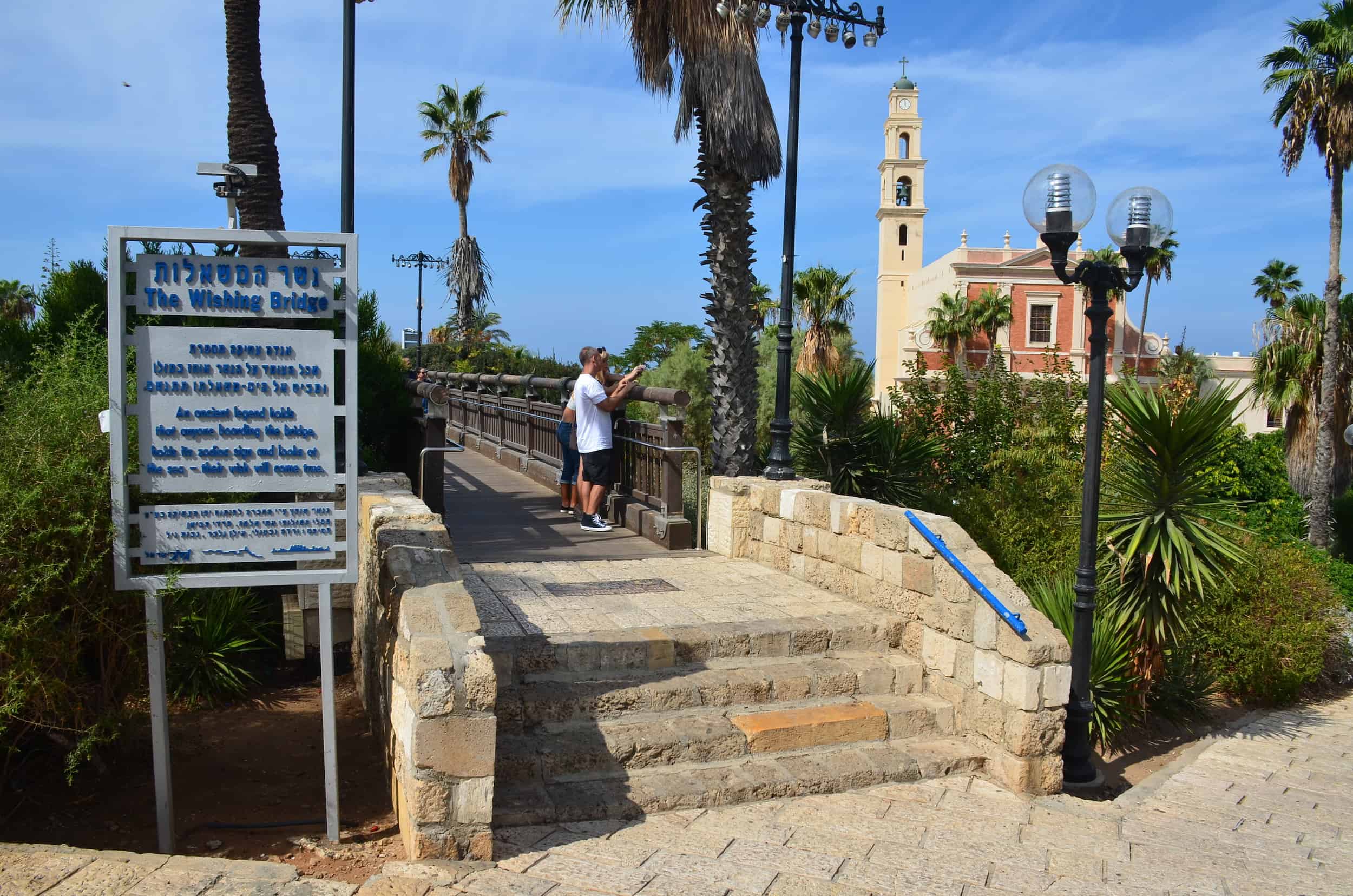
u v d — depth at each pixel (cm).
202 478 416
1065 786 619
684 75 990
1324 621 970
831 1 828
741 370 1041
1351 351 2205
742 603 669
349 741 584
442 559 484
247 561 426
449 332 4112
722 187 1016
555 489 1189
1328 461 2033
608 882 387
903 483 1039
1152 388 753
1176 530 688
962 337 4372
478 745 393
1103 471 744
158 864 366
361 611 642
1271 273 3550
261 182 811
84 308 895
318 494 634
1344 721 884
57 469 425
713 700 546
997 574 566
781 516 778
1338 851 486
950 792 520
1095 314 620
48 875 352
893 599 636
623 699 527
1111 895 404
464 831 395
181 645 610
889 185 5347
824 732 538
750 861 417
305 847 439
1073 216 615
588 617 622
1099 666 713
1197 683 857
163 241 405
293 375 423
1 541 402
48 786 495
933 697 591
